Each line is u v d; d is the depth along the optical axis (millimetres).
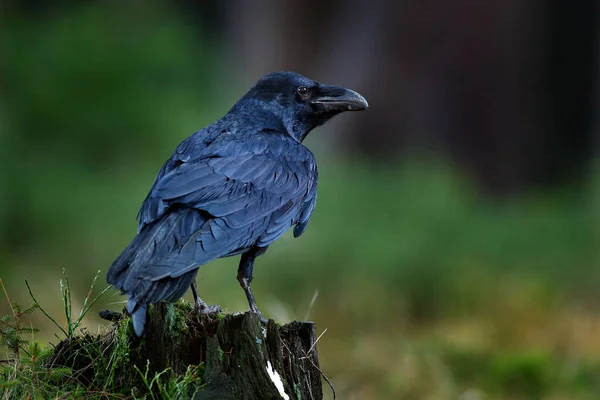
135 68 17812
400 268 15148
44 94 17188
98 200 15031
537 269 16797
